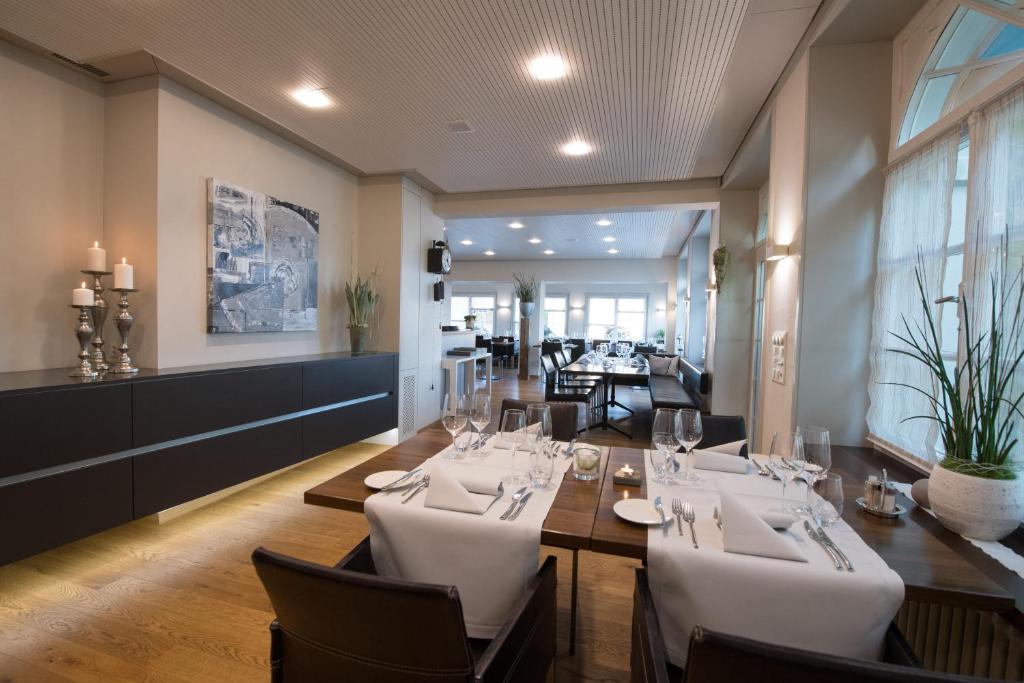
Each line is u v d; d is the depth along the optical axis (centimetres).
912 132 210
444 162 408
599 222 703
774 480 162
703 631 69
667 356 799
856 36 224
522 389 858
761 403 315
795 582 99
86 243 267
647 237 830
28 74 241
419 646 85
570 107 296
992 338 130
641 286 1402
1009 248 145
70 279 261
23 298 241
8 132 234
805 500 143
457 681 88
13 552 187
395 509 129
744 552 108
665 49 229
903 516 138
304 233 376
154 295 268
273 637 100
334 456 413
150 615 192
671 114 304
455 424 171
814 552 111
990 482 124
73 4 202
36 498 193
